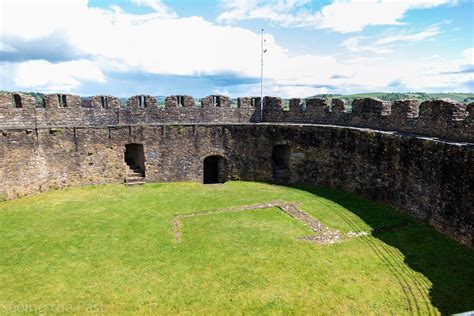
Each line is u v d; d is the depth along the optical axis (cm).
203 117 2223
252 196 1759
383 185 1562
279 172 2094
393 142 1480
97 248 1172
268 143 2072
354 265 1052
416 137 1369
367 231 1298
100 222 1405
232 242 1202
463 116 1291
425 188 1323
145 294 905
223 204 1633
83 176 1941
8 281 975
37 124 1816
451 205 1195
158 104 2297
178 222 1405
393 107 1631
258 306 856
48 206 1600
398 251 1139
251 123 2155
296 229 1319
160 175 2080
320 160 1925
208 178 2375
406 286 944
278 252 1129
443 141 1248
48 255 1124
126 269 1032
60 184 1877
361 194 1700
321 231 1299
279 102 2253
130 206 1606
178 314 831
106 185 1984
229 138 2123
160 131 2050
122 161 2023
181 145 2086
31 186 1766
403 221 1374
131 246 1184
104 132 1961
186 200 1702
